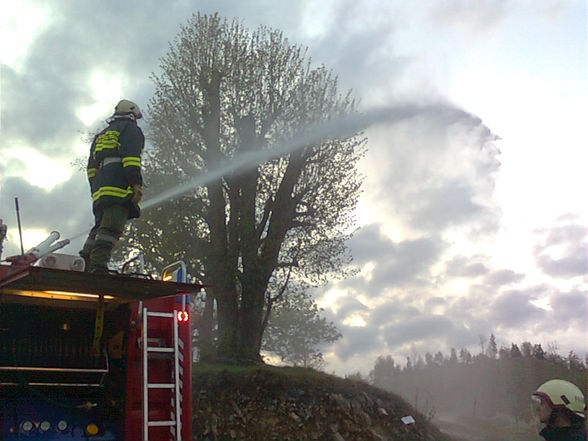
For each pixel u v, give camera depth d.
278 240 19.62
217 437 13.65
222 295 19.09
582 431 3.40
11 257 5.29
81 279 4.46
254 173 19.48
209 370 15.66
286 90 20.19
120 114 5.99
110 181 5.70
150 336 5.20
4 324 4.91
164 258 19.22
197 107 19.92
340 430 14.68
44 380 4.97
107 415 5.11
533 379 15.45
